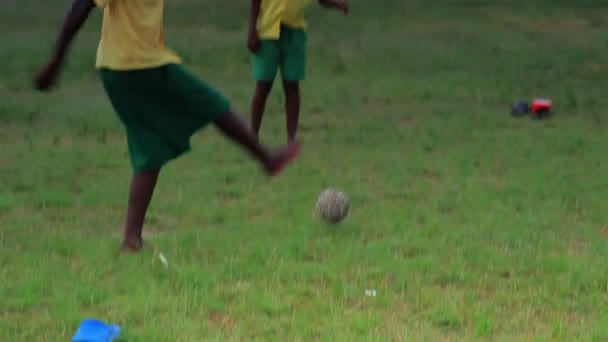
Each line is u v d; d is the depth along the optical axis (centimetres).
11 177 3198
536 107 4294
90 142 3784
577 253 2470
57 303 2073
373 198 2986
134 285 2183
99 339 1794
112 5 2247
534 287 2223
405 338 1922
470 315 2047
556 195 3016
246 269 2286
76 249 2447
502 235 2591
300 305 2091
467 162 3472
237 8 8350
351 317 2014
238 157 3534
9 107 4359
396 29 7150
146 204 2444
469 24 7438
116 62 2264
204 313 2033
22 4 8362
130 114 2364
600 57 6019
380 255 2400
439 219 2747
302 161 3478
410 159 3519
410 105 4597
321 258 2403
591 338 1928
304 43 3572
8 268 2291
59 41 2273
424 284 2234
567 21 7688
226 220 2744
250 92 4884
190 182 3162
